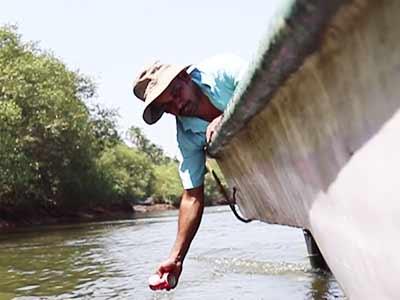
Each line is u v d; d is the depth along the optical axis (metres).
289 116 1.71
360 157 1.29
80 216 50.25
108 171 57.34
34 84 37.84
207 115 3.18
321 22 1.11
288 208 2.38
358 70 1.16
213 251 13.17
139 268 11.30
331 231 1.67
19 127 36.12
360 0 1.01
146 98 3.07
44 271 11.69
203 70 3.14
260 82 1.60
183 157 3.37
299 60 1.33
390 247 1.23
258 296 7.07
